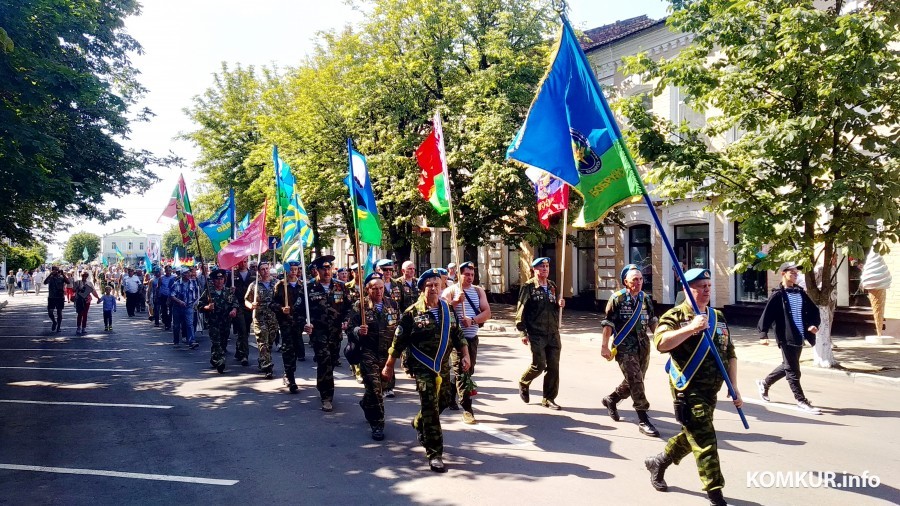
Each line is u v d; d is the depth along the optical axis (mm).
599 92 5805
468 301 8234
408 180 18875
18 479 5512
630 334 6758
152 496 5070
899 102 10008
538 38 19688
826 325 10758
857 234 10086
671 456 4863
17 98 11586
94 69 17438
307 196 21703
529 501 4805
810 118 9609
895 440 6398
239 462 5902
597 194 5816
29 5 11203
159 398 8844
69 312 26984
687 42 19047
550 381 7844
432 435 5590
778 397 8555
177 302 14773
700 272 4613
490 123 17062
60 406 8391
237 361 12211
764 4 10750
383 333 6855
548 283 7938
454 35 20031
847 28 9398
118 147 17484
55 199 14422
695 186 11312
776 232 10320
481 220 19484
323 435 6801
